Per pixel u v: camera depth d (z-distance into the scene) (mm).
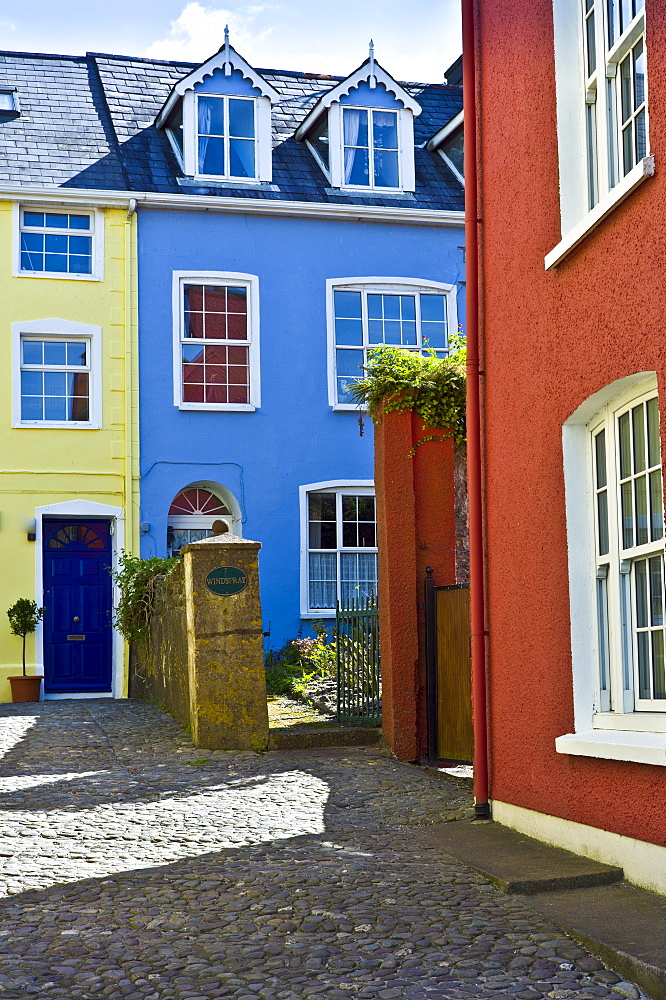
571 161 6871
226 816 7980
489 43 8281
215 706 10789
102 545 17578
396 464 10695
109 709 14367
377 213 18500
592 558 6816
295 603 17844
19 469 16953
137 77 19891
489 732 8078
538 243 7289
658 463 6027
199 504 18109
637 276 5812
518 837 7320
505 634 7832
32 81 19156
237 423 17906
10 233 17234
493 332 8117
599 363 6316
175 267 17891
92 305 17500
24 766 9953
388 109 19094
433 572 10648
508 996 4582
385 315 18703
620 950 4840
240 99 18531
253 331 18094
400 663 10531
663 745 5637
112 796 8641
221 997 4609
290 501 18000
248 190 18297
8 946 5219
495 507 8047
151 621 15023
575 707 6738
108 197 17484
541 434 7242
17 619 16203
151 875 6434
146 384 17609
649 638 6262
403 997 4586
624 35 6227
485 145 8336
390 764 9953
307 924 5512
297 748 10781
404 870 6547
